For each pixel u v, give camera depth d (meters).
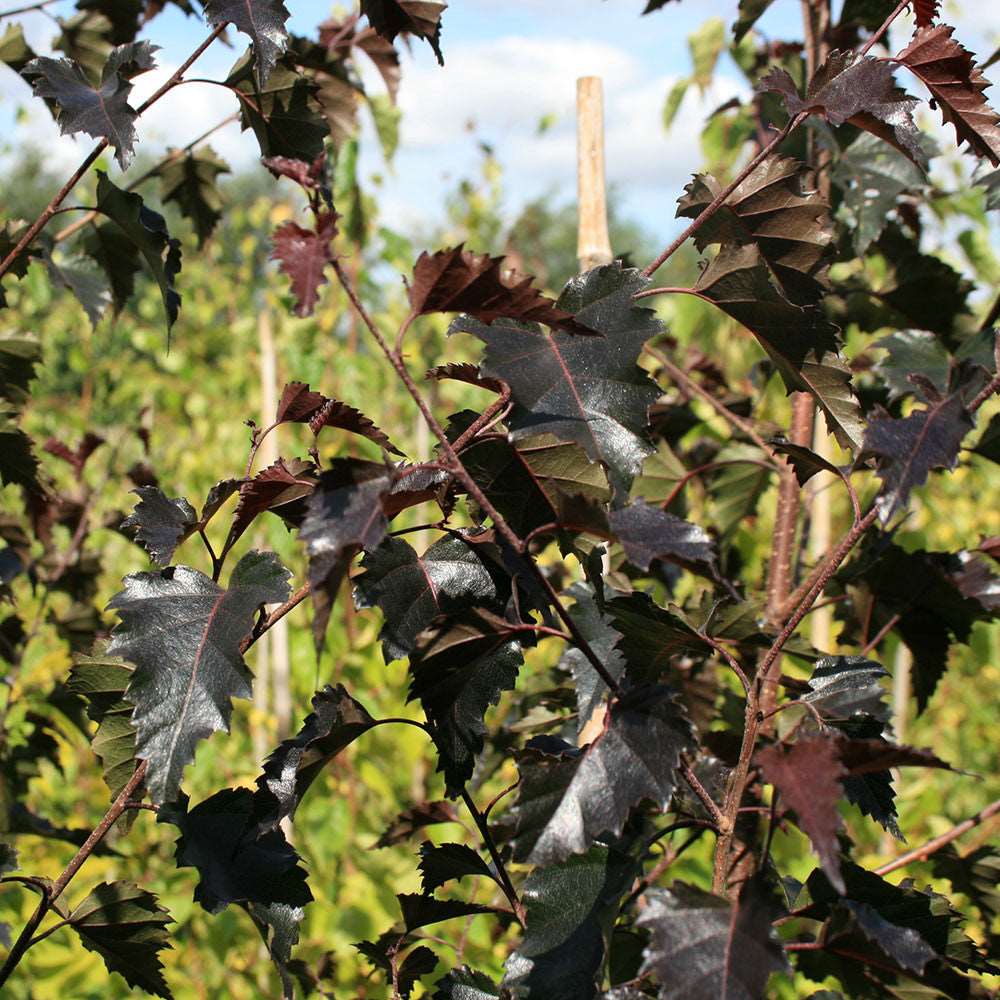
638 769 0.93
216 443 5.23
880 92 1.07
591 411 0.99
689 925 0.87
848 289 1.92
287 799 1.10
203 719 0.99
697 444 2.18
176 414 5.62
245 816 1.14
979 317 1.88
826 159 1.82
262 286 5.96
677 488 1.94
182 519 1.12
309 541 0.85
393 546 1.10
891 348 1.74
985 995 1.08
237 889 1.11
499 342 1.01
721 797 1.23
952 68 1.06
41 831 1.85
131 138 1.22
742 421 1.90
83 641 2.16
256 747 3.32
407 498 1.06
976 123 1.08
